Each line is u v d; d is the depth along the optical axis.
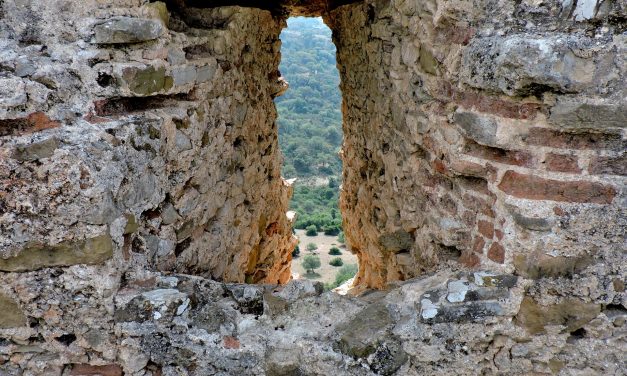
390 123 2.60
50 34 1.62
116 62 1.66
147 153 1.77
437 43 1.93
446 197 2.00
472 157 1.76
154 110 1.84
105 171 1.58
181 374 1.75
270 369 1.69
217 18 2.51
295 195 15.21
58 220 1.56
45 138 1.52
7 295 1.62
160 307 1.69
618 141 1.50
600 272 1.58
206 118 2.17
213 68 2.19
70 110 1.61
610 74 1.43
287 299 1.89
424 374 1.70
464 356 1.69
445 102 1.91
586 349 1.65
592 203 1.54
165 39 1.80
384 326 1.72
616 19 1.43
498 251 1.68
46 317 1.67
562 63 1.43
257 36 2.97
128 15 1.69
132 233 1.77
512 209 1.60
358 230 3.72
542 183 1.56
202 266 2.32
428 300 1.70
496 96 1.60
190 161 2.06
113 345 1.73
